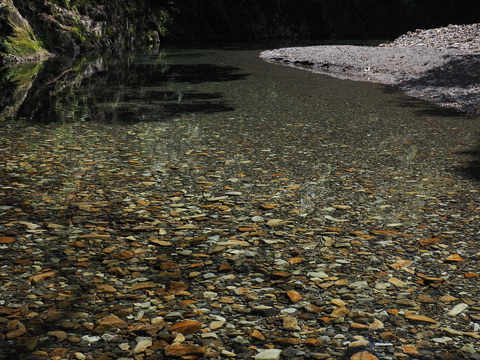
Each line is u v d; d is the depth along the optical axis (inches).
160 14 1103.6
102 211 160.2
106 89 427.2
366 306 108.8
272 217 158.1
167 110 333.1
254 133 268.4
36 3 771.4
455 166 213.8
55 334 96.3
